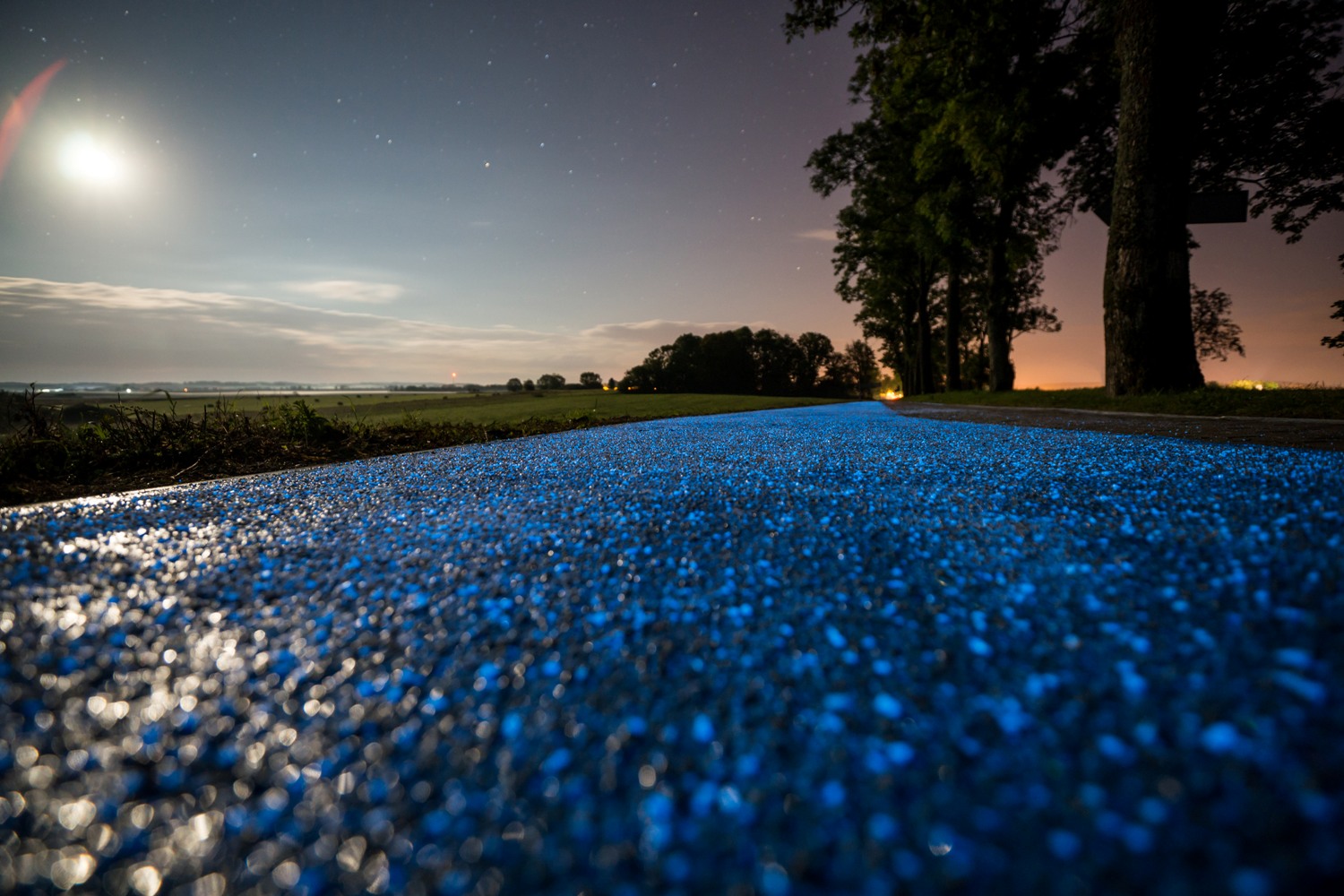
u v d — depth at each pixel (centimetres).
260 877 76
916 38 1429
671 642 140
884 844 78
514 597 171
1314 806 77
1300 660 111
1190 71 981
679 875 75
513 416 1772
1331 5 1214
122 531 260
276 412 645
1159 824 77
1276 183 1409
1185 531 204
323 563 209
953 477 347
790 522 248
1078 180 1756
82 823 85
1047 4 1396
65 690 123
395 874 76
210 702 118
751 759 95
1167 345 1010
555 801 88
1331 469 298
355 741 104
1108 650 124
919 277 3300
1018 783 87
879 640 136
